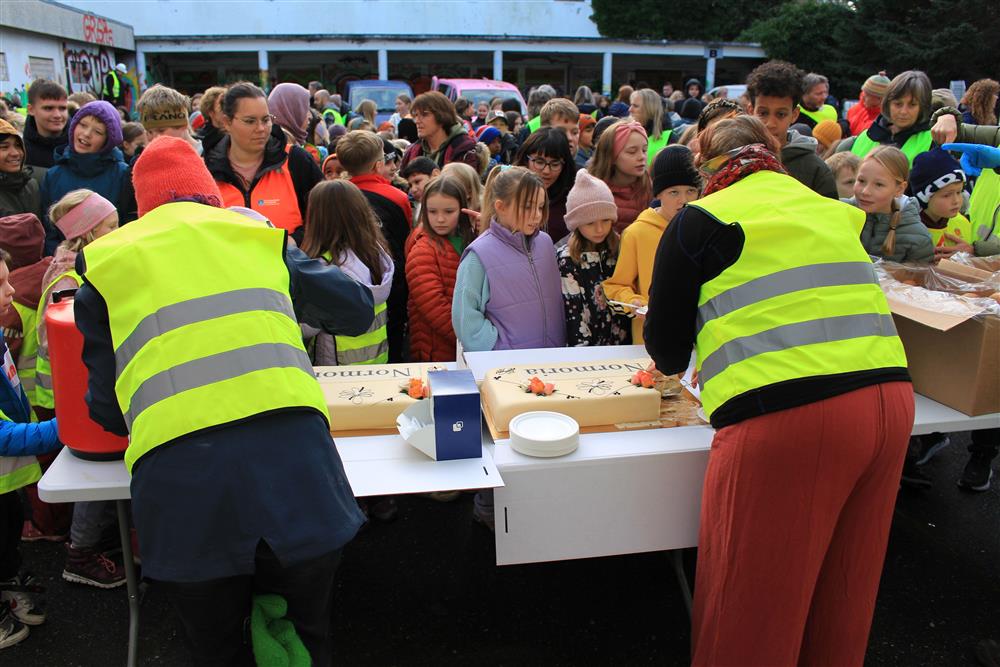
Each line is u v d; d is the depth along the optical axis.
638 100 5.38
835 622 1.74
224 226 1.59
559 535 1.90
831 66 21.83
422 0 21.81
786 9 22.75
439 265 3.09
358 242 2.72
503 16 22.23
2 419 1.98
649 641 2.30
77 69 16.05
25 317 2.72
